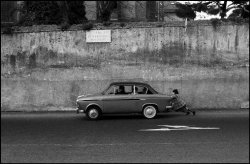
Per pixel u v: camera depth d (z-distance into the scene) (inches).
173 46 745.0
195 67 744.3
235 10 829.2
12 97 757.3
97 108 628.4
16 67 756.6
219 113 691.4
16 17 900.0
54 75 754.2
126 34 749.3
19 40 756.6
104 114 640.4
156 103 629.0
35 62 756.6
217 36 742.5
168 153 381.1
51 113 724.0
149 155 372.2
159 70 746.8
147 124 570.6
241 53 740.0
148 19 870.4
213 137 466.9
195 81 744.3
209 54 743.7
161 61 746.8
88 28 751.1
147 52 747.4
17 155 380.8
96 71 753.0
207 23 741.9
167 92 745.6
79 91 753.6
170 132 505.0
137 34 748.6
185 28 742.5
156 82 746.8
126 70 749.3
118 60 750.5
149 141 447.2
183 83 745.0
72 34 753.6
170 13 890.1
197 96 745.0
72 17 828.0
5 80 757.9
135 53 749.3
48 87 754.8
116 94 629.6
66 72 754.2
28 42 756.0
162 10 874.8
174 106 653.3
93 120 622.5
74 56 753.6
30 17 802.2
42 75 756.0
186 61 744.3
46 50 754.8
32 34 754.8
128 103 626.5
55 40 754.2
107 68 751.7
